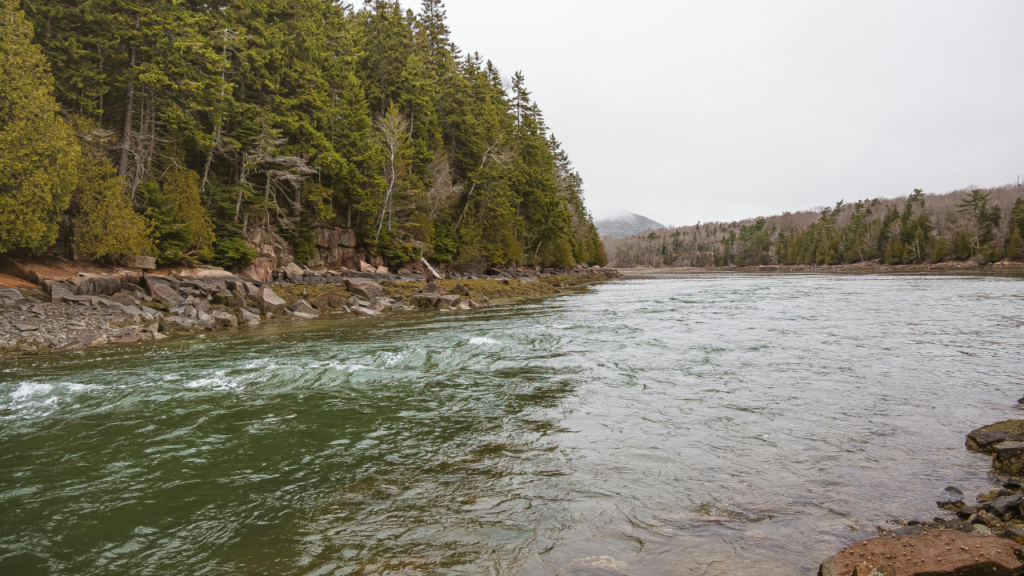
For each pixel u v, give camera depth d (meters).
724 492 5.29
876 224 140.00
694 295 37.66
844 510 4.87
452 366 12.26
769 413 7.96
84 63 28.66
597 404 8.73
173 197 30.47
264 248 36.44
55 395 9.95
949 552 3.87
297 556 4.27
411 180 48.62
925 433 6.97
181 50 30.38
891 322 19.00
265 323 22.44
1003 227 103.81
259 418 8.38
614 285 58.31
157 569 4.16
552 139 85.00
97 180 25.95
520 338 16.38
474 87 61.44
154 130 31.78
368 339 16.84
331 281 37.28
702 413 8.05
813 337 15.56
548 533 4.53
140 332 17.61
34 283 22.08
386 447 6.96
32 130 21.84
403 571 3.98
